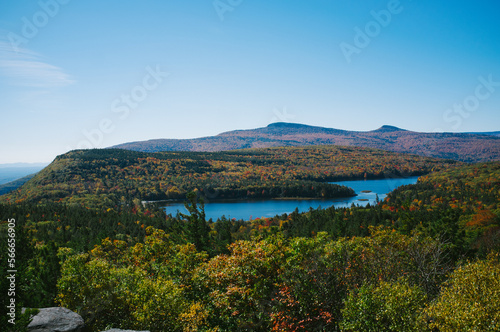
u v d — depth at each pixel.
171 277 31.52
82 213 170.25
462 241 52.25
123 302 24.31
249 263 24.44
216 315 24.92
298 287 22.03
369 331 18.31
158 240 39.88
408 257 28.05
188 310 23.02
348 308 19.50
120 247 52.38
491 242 50.59
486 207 151.00
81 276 26.95
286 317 20.91
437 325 18.12
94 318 24.28
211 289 26.98
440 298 21.00
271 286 23.67
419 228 66.44
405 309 18.23
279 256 25.05
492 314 17.67
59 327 17.25
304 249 26.14
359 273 24.47
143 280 26.09
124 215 170.25
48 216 157.25
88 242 92.62
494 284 19.44
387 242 32.56
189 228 47.97
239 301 23.22
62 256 42.31
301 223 137.12
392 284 20.91
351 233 96.56
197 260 33.16
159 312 22.31
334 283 23.06
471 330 17.11
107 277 26.83
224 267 26.66
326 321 20.89
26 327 15.62
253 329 22.33
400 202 185.25
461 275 21.59
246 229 157.50
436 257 26.73
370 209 166.50
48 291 33.41
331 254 25.95
